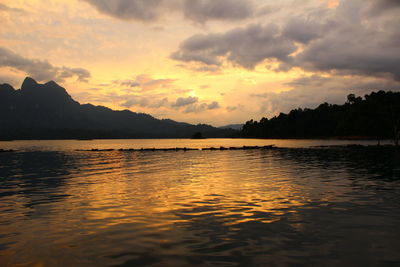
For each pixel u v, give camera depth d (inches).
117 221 523.5
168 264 350.3
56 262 358.6
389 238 423.8
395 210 569.3
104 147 4751.5
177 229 476.4
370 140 6279.5
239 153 2600.9
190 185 895.7
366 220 509.0
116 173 1238.3
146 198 711.1
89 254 381.7
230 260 359.3
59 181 1018.1
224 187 851.4
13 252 390.3
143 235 450.6
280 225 489.4
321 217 530.0
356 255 368.8
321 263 348.2
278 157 2041.1
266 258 363.6
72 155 2613.2
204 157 2167.8
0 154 2837.1
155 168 1428.4
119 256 374.6
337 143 4958.2
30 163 1801.2
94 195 756.0
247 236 440.8
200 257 368.8
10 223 517.3
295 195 722.8
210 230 470.0
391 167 1318.9
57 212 588.4
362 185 848.9
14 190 842.8
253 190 797.2
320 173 1131.3
